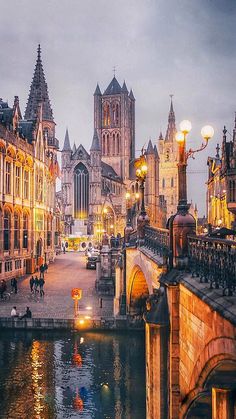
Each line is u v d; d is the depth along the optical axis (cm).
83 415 2273
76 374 2778
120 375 2770
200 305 1027
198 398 1123
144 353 3138
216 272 977
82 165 12581
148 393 1363
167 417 1312
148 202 14088
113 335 3594
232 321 734
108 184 13138
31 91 9975
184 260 1305
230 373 920
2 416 2258
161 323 1307
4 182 5334
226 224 6056
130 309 3656
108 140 15200
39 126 6925
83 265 7088
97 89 15325
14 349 3250
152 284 2103
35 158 6556
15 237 5800
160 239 1948
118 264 3944
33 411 2306
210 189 8206
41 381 2677
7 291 4825
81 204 12588
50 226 7581
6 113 5928
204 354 992
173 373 1284
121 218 12800
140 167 2834
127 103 15288
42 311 3928
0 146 5212
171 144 18075
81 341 3441
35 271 6338
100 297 4644
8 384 2636
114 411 2305
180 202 1355
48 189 7412
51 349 3247
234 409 841
